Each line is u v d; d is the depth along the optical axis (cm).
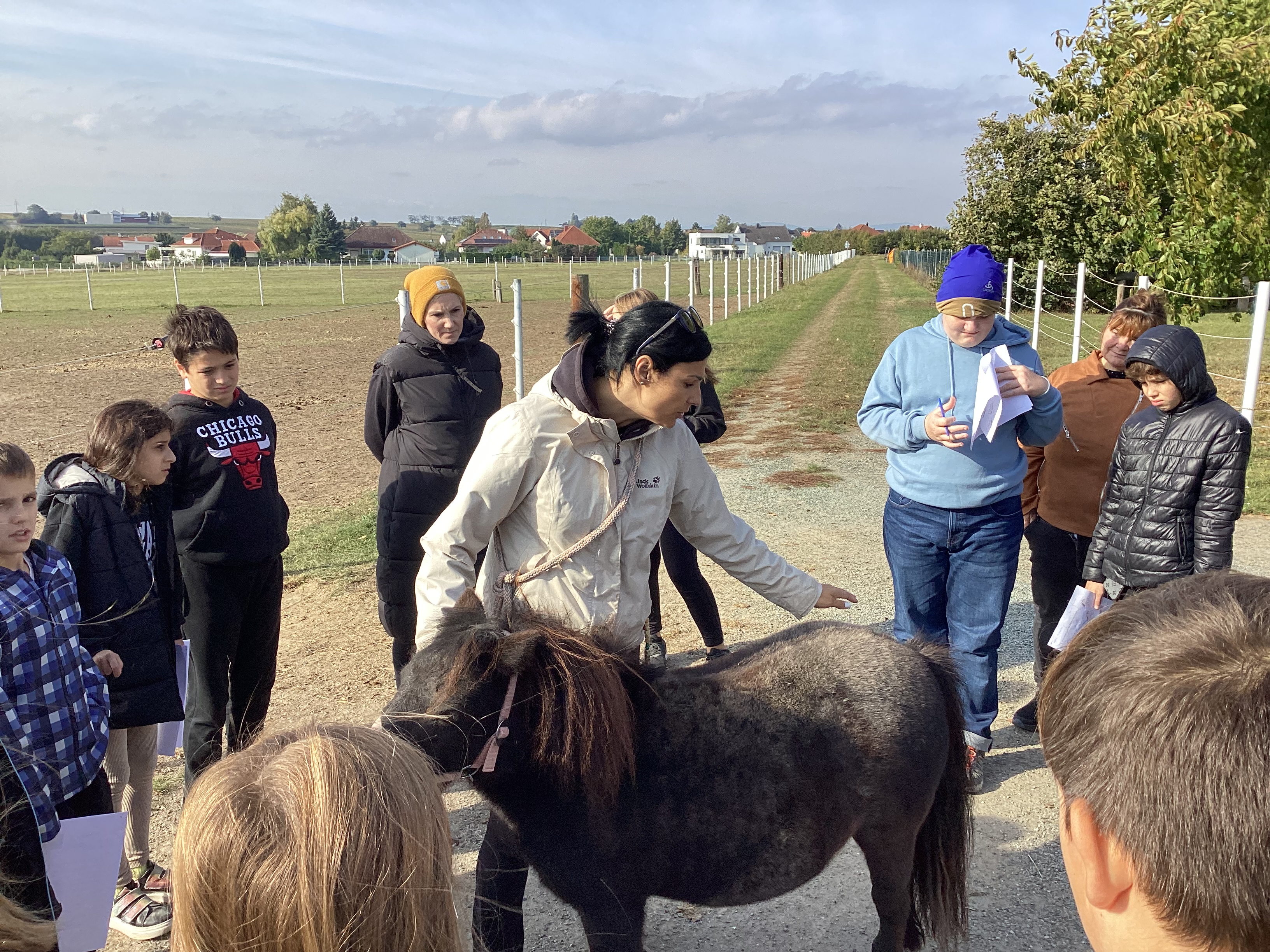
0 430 1120
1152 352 333
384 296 3844
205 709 364
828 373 1584
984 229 2672
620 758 212
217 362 350
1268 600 93
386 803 124
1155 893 85
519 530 251
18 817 230
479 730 203
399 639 430
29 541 245
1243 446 329
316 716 155
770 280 4153
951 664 267
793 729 231
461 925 242
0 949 147
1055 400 354
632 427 248
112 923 314
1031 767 402
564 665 211
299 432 1187
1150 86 953
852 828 241
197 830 122
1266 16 964
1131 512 353
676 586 477
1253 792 79
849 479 901
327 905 115
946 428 348
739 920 313
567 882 221
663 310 227
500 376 444
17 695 245
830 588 291
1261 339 631
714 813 225
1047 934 300
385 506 417
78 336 2323
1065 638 372
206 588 354
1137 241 1134
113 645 298
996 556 373
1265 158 975
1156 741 84
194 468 346
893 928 254
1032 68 1070
